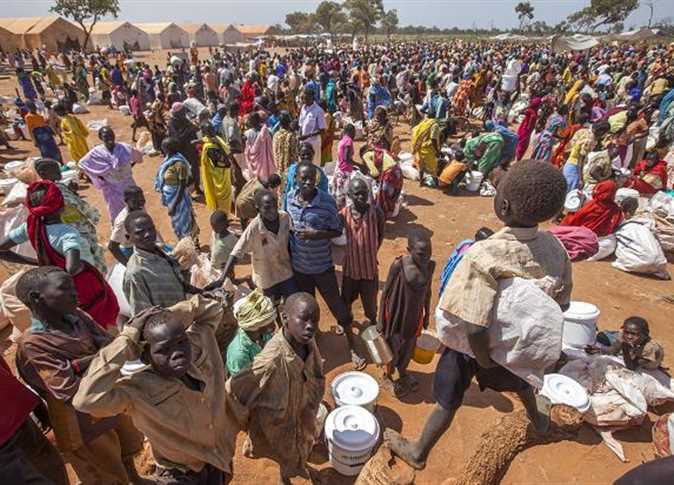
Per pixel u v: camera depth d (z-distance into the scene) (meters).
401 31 139.75
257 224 4.29
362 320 5.57
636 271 6.75
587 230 6.93
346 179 7.58
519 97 18.28
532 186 1.86
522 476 3.53
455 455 3.70
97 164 6.25
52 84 22.53
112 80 20.09
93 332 2.76
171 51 60.25
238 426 2.82
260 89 14.93
